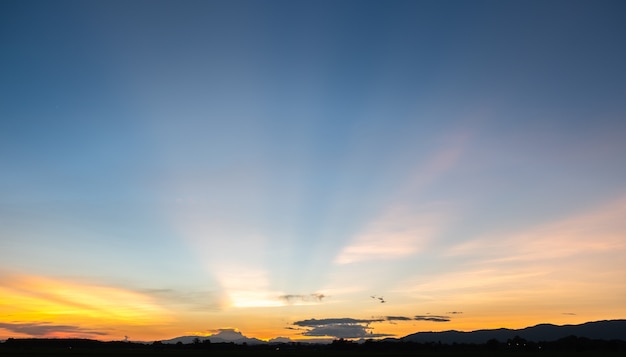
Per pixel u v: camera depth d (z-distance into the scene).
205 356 155.75
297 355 181.38
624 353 177.00
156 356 149.62
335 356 174.62
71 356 144.00
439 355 176.25
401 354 197.88
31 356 141.25
